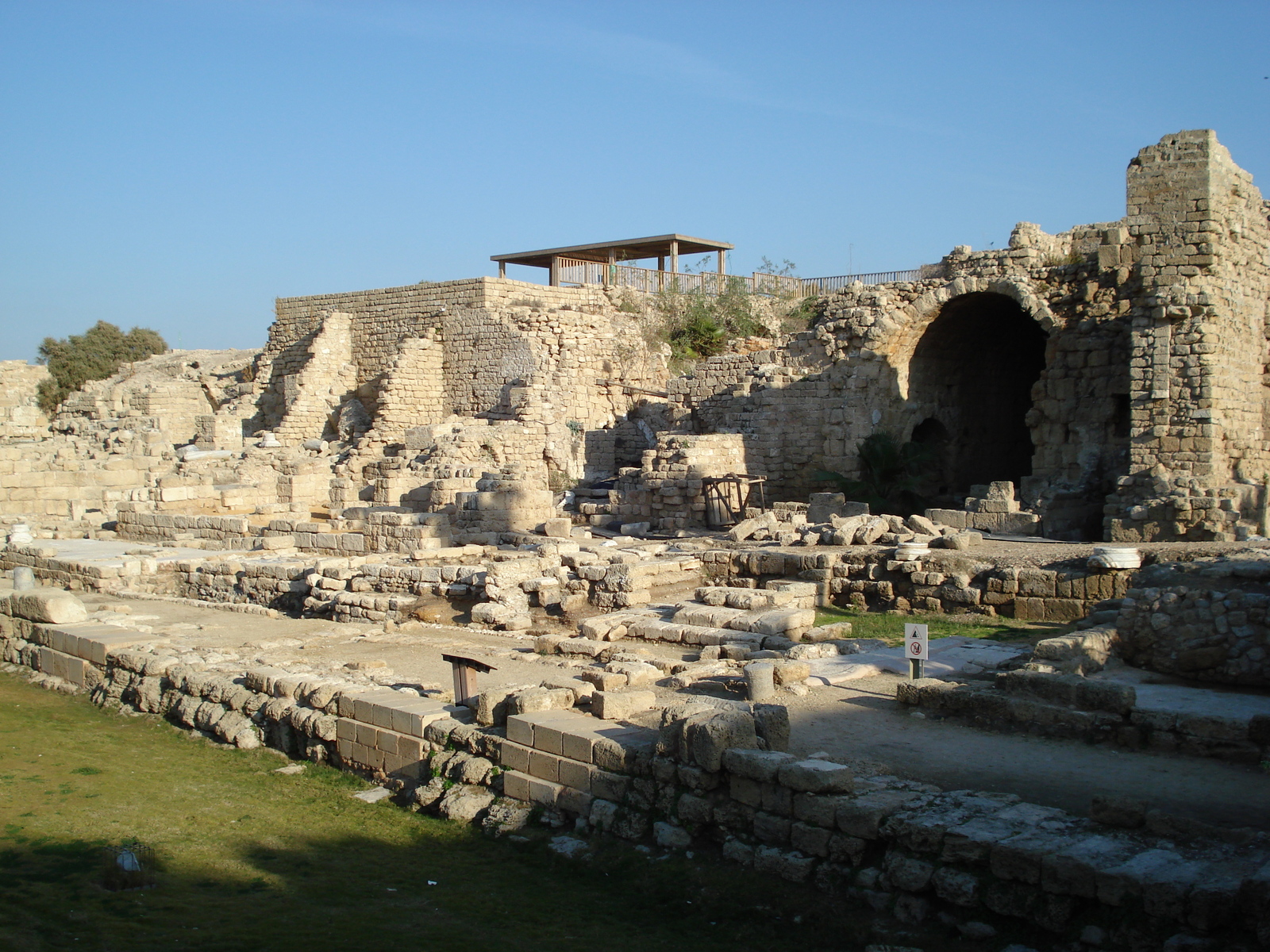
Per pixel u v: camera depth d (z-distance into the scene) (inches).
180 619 828.0
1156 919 273.3
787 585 775.1
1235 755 401.1
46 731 578.2
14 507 1365.7
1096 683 438.9
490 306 2028.8
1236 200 1139.9
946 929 305.3
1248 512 995.9
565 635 701.9
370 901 349.4
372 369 2226.9
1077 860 289.0
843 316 1453.0
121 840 405.1
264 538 1100.5
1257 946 258.4
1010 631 653.3
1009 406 1653.5
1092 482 1161.4
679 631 642.2
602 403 1958.7
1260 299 1205.7
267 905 344.5
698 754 370.3
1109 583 660.1
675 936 316.8
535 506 1180.5
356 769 498.6
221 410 2261.3
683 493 1261.1
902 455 1304.1
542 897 350.9
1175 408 1099.3
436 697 519.5
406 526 1042.1
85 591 989.8
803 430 1422.2
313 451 2014.0
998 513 1086.4
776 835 350.0
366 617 837.8
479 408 2036.2
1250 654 488.4
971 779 378.3
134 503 1322.6
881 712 470.6
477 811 427.2
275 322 2444.6
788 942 308.3
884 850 328.5
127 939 310.2
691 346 2138.3
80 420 2055.9
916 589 743.7
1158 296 1104.2
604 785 397.1
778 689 506.0
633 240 2370.8
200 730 581.0
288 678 564.4
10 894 340.5
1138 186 1121.4
